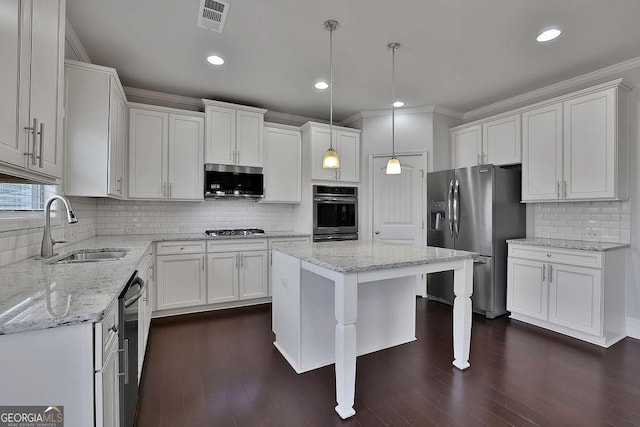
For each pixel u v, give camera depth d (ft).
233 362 7.95
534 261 10.41
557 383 7.01
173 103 12.74
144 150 11.39
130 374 4.97
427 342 9.26
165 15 7.55
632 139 9.66
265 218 14.66
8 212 5.90
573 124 10.09
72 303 3.46
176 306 11.23
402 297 9.18
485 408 6.14
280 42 8.79
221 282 11.95
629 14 7.49
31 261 5.85
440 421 5.76
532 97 12.33
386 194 14.58
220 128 12.49
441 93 12.49
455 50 9.22
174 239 11.14
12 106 3.59
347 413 5.87
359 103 13.69
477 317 11.44
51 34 4.70
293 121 15.38
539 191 10.96
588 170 9.74
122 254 7.72
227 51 9.27
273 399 6.43
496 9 7.36
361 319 8.45
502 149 12.26
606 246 9.17
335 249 8.18
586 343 9.14
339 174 14.30
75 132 7.76
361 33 8.36
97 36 8.45
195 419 5.78
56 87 4.91
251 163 13.05
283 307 8.41
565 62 9.91
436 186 13.23
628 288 9.77
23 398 3.03
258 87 11.92
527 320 10.82
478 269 11.61
